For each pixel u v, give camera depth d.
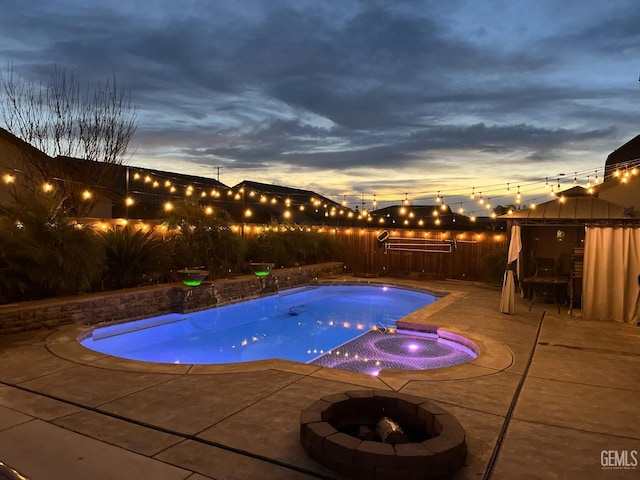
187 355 7.65
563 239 10.92
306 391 4.40
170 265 10.55
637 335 7.20
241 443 3.28
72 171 13.32
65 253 7.72
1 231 7.23
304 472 2.88
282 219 16.72
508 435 3.54
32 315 6.84
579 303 10.09
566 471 2.99
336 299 13.17
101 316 8.00
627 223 8.23
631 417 3.95
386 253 15.80
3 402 4.07
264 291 12.12
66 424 3.60
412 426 3.48
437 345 7.54
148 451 3.15
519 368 5.41
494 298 10.84
